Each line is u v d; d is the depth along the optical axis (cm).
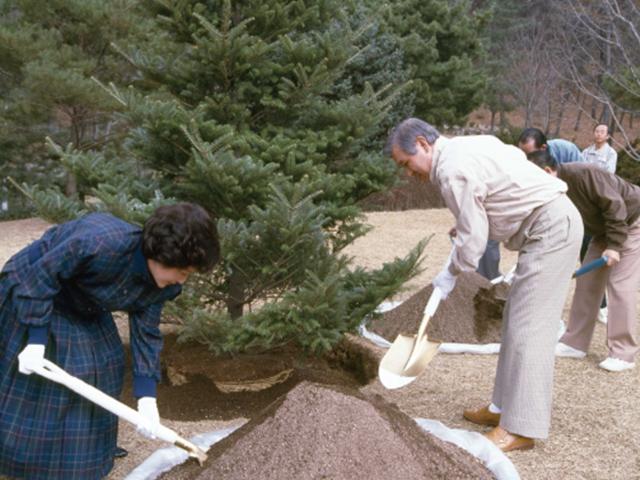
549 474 319
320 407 279
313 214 353
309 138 402
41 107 1074
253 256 377
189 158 396
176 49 428
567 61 1285
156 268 241
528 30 1958
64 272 237
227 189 361
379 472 262
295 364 437
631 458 339
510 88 1953
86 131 1261
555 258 326
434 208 1337
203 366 421
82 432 254
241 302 415
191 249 228
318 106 418
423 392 416
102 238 239
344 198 430
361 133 412
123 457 322
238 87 404
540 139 483
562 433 363
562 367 466
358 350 469
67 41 1116
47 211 381
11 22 1084
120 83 1133
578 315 482
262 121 429
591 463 332
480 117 2859
